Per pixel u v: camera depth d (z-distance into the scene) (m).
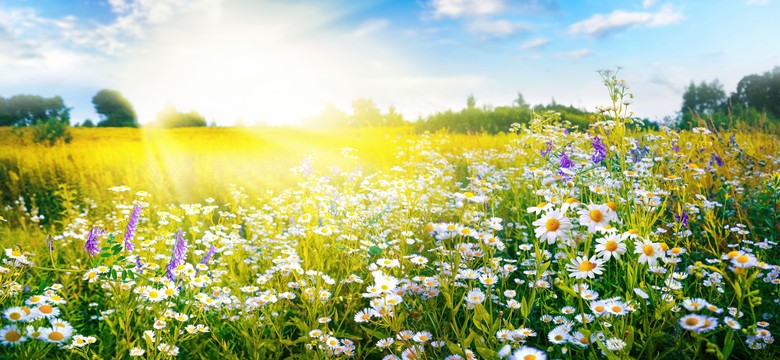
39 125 19.86
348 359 2.77
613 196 3.87
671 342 2.57
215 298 3.32
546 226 2.32
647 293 2.70
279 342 2.98
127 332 2.83
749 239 3.96
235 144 18.08
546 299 3.03
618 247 2.34
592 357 2.18
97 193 8.61
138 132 28.42
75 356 2.93
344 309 3.46
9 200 9.74
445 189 6.68
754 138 7.43
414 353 2.36
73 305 3.75
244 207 7.47
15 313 2.21
